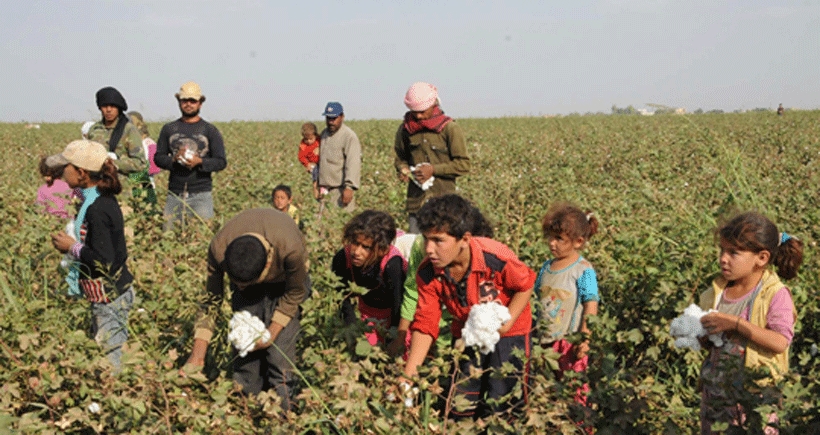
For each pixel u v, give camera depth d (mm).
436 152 7504
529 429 3600
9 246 6539
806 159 16969
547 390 3725
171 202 8625
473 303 4070
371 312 4969
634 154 18266
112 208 4848
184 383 3744
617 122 39688
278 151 23938
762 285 3889
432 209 3791
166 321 5145
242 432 3730
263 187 11211
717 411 3736
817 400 3336
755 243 3811
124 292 4984
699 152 17297
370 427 3564
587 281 4625
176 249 6441
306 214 8734
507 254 4055
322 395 3826
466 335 3697
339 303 4738
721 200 9516
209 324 4438
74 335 4094
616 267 5992
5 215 8133
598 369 3826
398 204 9883
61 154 4805
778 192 10695
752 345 3855
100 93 8234
